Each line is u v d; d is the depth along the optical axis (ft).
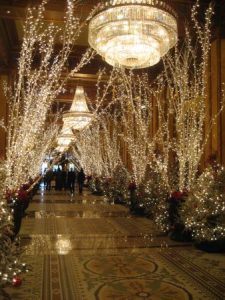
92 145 80.18
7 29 39.45
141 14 17.12
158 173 37.11
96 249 22.57
